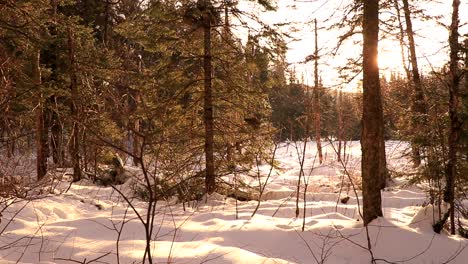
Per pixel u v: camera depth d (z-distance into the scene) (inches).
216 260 213.5
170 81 432.8
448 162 298.0
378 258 247.0
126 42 831.1
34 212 297.6
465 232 291.1
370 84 289.4
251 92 441.7
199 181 403.5
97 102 503.5
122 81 417.4
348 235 265.9
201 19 438.9
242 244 250.1
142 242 238.7
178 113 430.3
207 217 322.0
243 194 462.6
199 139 441.7
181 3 434.6
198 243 241.4
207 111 440.8
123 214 331.3
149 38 436.8
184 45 460.1
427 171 310.8
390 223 275.7
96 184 518.3
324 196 469.4
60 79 568.4
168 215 330.0
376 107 288.0
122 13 751.1
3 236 236.4
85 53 559.2
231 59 455.2
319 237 264.5
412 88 506.9
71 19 515.8
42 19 419.5
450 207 289.4
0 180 260.7
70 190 437.1
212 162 425.7
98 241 240.5
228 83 448.5
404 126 396.8
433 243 258.1
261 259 218.1
